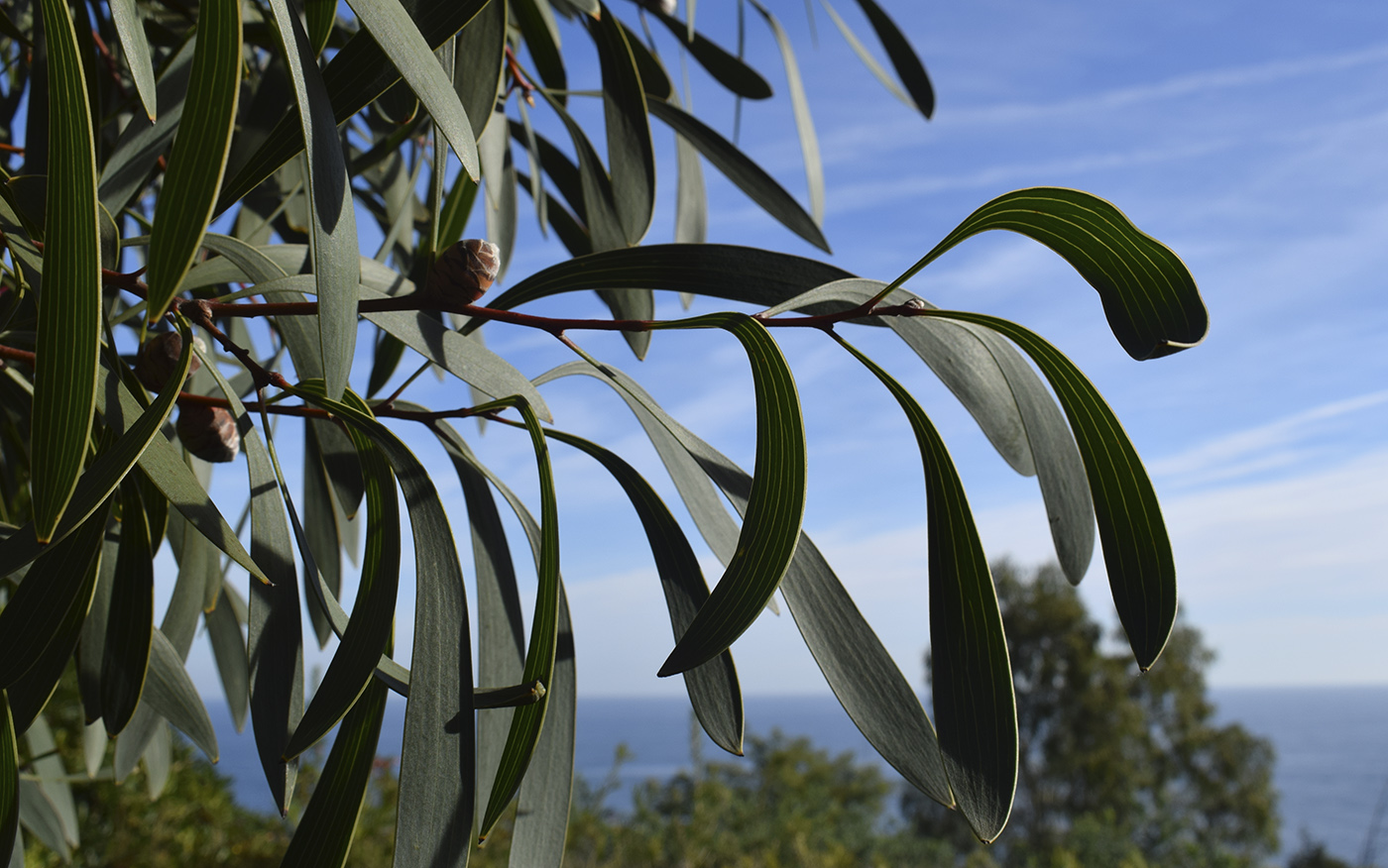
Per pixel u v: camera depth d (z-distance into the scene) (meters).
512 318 0.36
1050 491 0.37
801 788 8.08
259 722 0.34
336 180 0.29
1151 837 8.53
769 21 0.83
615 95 0.49
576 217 0.75
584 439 0.40
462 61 0.41
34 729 0.81
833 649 0.35
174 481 0.31
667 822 5.29
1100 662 9.09
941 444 0.35
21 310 0.37
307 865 0.33
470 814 0.31
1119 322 0.30
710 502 0.40
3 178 0.34
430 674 0.32
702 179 0.78
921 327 0.39
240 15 0.27
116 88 0.55
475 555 0.40
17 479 0.55
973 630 0.34
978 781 0.33
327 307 0.29
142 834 1.97
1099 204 0.30
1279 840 8.74
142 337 0.37
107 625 0.37
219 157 0.27
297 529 0.34
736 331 0.34
